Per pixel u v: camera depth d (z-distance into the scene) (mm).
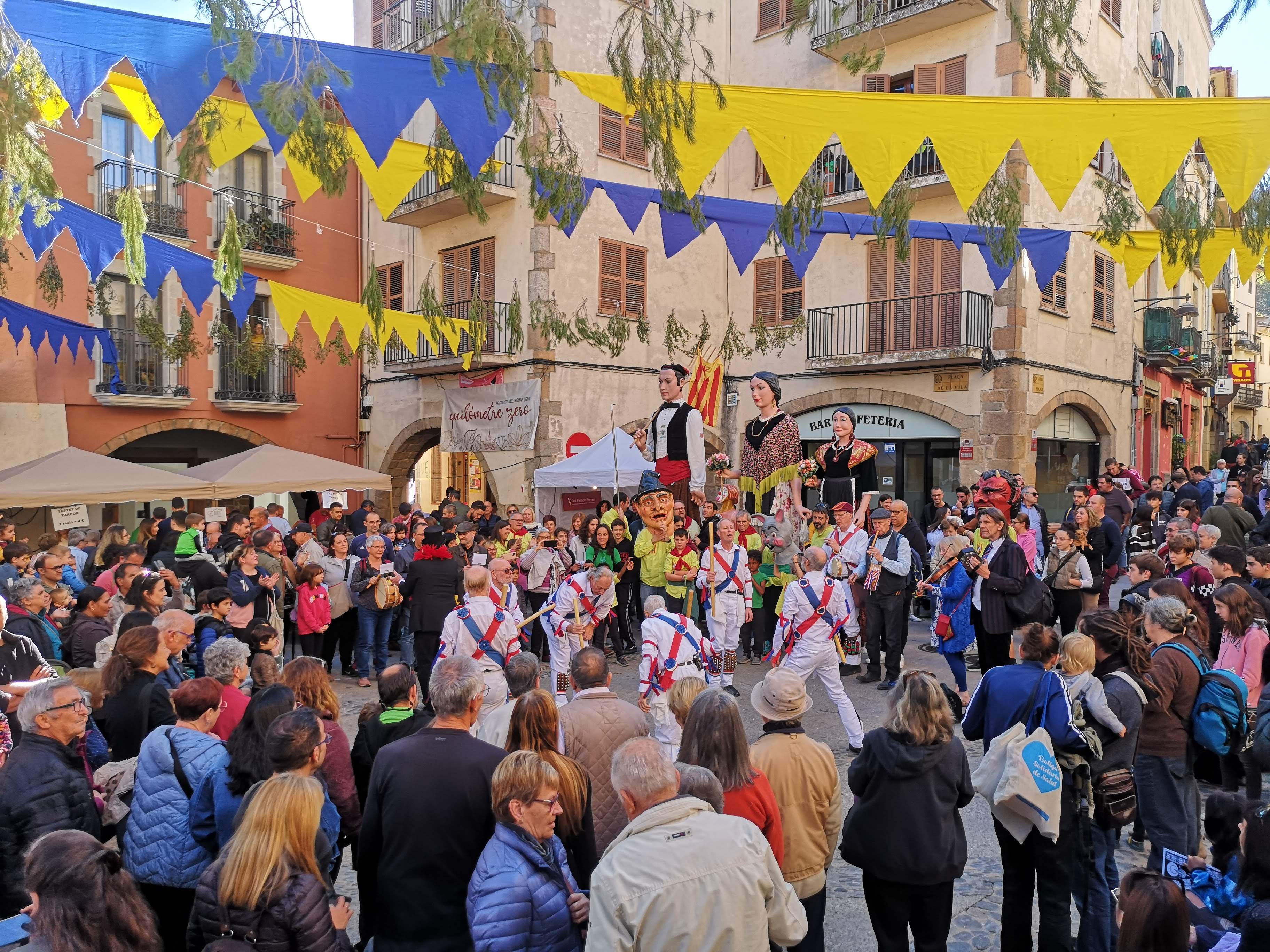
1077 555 8570
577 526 11734
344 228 20250
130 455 18156
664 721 5695
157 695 4555
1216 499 14891
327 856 3189
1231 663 5156
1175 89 20422
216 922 2635
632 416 17891
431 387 19156
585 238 17047
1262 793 5500
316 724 3268
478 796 3170
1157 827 4352
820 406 18234
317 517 14844
